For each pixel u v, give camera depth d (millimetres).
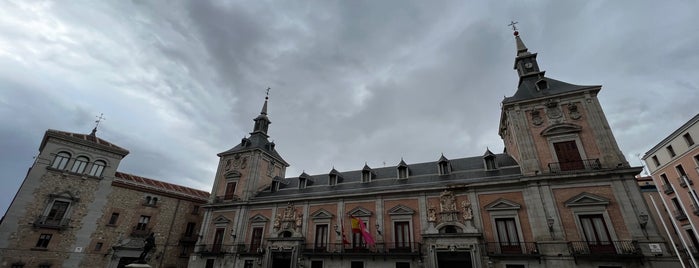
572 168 23016
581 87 25281
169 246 37125
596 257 19531
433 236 24172
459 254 23734
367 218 28547
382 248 26328
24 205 28812
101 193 33531
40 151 33438
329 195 30922
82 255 30719
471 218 24500
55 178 31125
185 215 39781
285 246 29578
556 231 21469
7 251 27078
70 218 30875
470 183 25688
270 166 41156
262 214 33875
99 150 34719
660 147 39688
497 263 22281
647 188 39500
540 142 25016
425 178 29594
